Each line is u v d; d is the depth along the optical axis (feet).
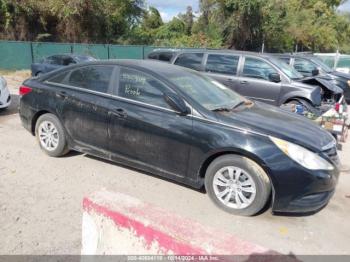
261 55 27.14
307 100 24.79
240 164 11.92
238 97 15.98
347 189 15.55
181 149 12.92
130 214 6.53
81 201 12.64
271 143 11.66
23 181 14.02
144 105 13.89
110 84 15.01
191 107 13.00
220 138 12.16
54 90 16.37
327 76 36.99
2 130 21.58
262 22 101.30
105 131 14.75
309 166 11.47
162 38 117.39
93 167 15.85
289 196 11.55
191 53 29.68
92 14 85.46
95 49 69.56
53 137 16.63
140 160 14.11
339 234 11.66
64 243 10.04
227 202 12.43
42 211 11.76
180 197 13.47
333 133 21.40
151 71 14.33
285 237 11.26
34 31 82.02
